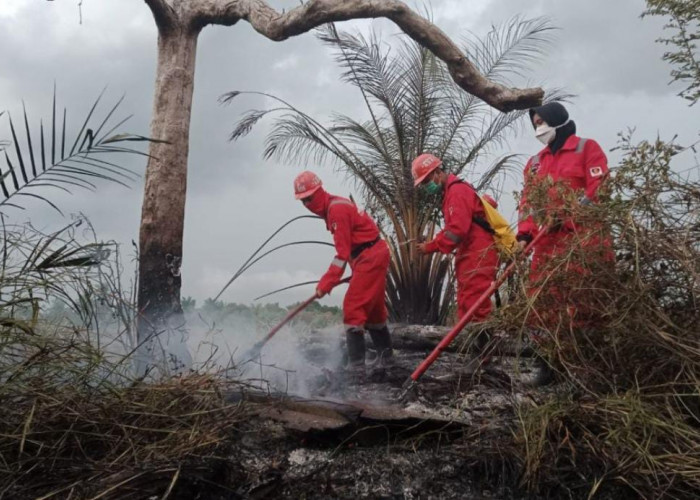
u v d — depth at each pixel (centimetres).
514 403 368
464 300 494
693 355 337
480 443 349
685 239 359
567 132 465
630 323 347
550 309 369
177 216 562
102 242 402
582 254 366
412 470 338
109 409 331
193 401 361
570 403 341
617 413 323
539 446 320
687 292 361
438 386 450
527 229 466
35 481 296
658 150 373
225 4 582
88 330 366
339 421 355
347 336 539
